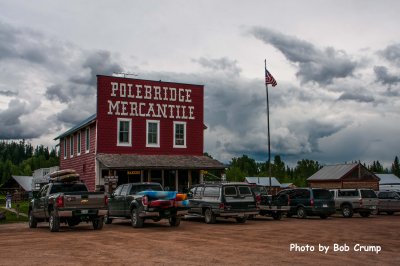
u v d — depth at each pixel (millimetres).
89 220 19516
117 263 10875
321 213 27234
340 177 68438
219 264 10711
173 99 39875
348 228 20078
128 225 22156
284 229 19469
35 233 18547
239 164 156500
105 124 37094
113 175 36281
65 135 44656
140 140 38219
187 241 15055
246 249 13164
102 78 37344
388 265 10688
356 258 11680
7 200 41031
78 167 40969
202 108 41000
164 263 10852
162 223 23000
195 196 24109
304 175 151750
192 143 40188
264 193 32750
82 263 10906
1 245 14461
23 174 146500
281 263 10859
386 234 17453
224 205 22453
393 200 33312
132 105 38188
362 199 29344
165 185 37938
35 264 10820
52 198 19453
